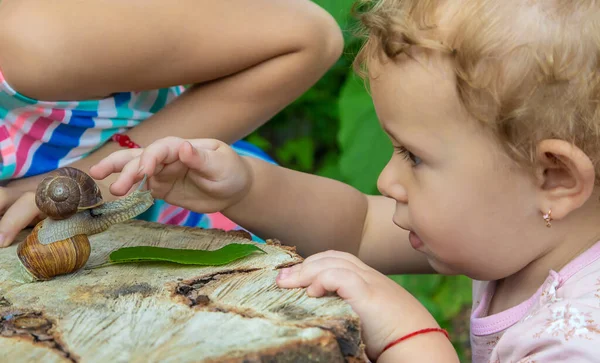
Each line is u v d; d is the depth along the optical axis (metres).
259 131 1.60
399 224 0.85
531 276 0.84
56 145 0.97
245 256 0.80
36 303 0.73
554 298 0.79
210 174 0.89
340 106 1.29
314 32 1.01
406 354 0.74
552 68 0.76
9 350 0.67
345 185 1.03
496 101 0.77
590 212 0.81
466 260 0.83
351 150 1.28
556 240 0.82
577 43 0.76
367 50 0.84
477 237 0.81
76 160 0.99
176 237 0.85
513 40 0.76
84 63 0.93
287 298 0.73
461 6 0.78
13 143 0.95
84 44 0.92
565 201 0.79
